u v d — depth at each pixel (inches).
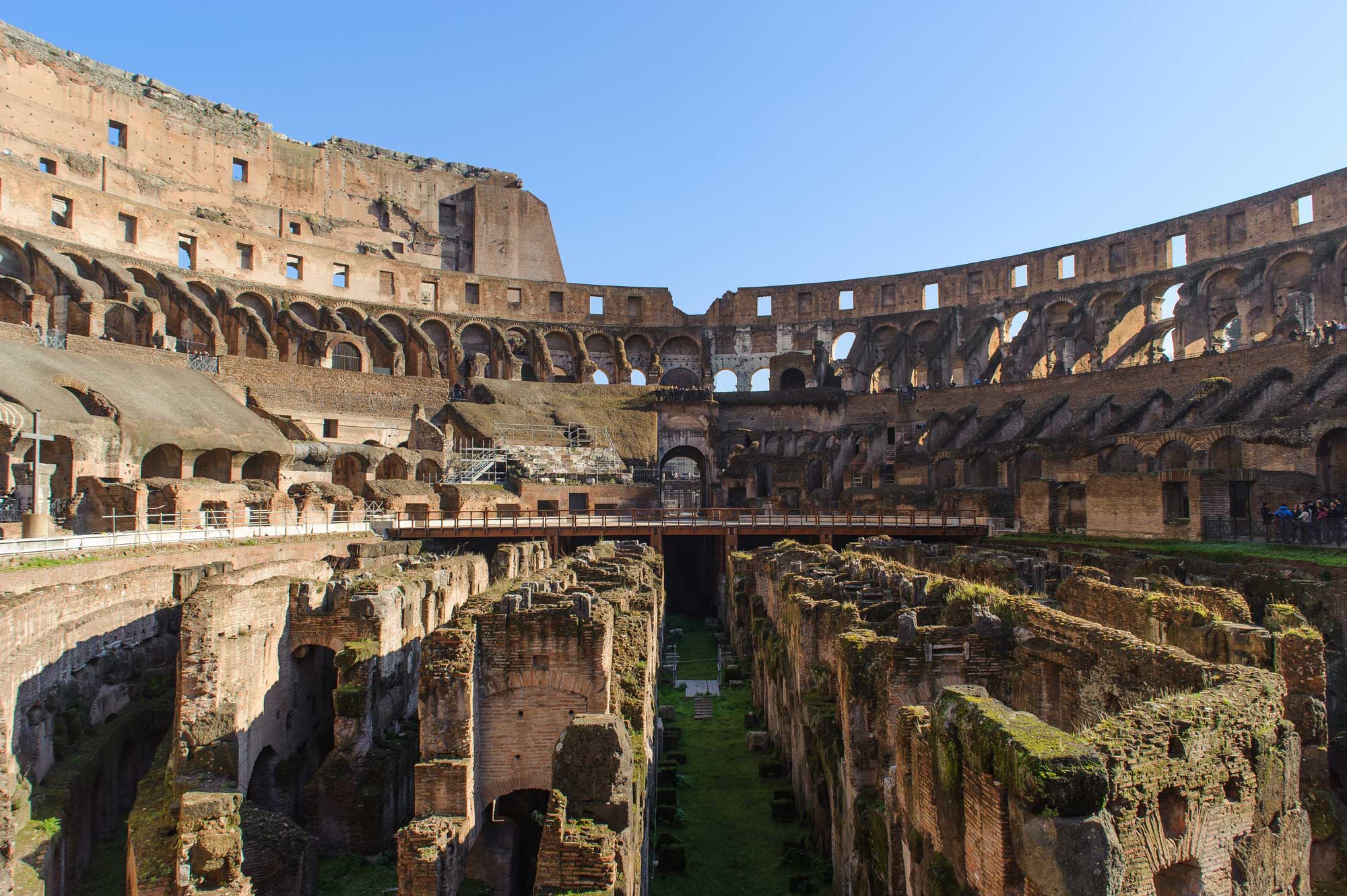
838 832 679.7
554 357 4505.4
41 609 791.1
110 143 3754.9
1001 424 3243.1
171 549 1369.3
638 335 4532.5
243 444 2401.6
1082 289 3811.5
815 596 930.1
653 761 885.2
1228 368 2691.9
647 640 805.9
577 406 3774.6
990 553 1317.7
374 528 2229.3
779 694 1042.1
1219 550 1481.3
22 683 745.0
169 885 588.4
